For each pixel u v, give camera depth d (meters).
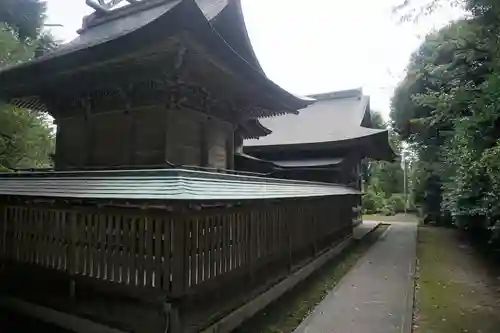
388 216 30.58
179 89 6.47
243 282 6.19
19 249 6.63
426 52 16.47
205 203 4.34
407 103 18.38
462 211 10.54
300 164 16.11
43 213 6.25
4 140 12.38
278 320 6.10
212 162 7.93
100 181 5.54
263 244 6.96
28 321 6.14
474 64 7.26
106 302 5.24
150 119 6.64
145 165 6.58
